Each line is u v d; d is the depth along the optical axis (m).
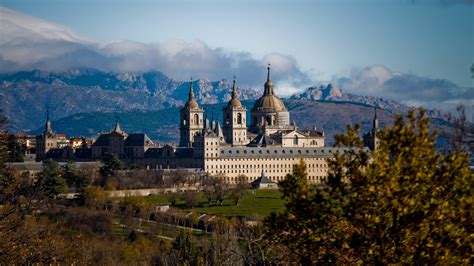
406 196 104.88
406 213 103.69
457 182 106.19
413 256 104.44
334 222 110.88
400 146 108.50
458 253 104.38
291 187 116.12
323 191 115.81
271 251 149.62
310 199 114.00
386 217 105.12
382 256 105.19
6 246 167.75
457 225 104.44
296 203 114.50
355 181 107.50
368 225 105.56
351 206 108.12
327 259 110.75
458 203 105.31
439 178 106.50
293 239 114.31
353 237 108.06
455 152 107.75
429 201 104.44
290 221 114.56
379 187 105.69
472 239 104.06
